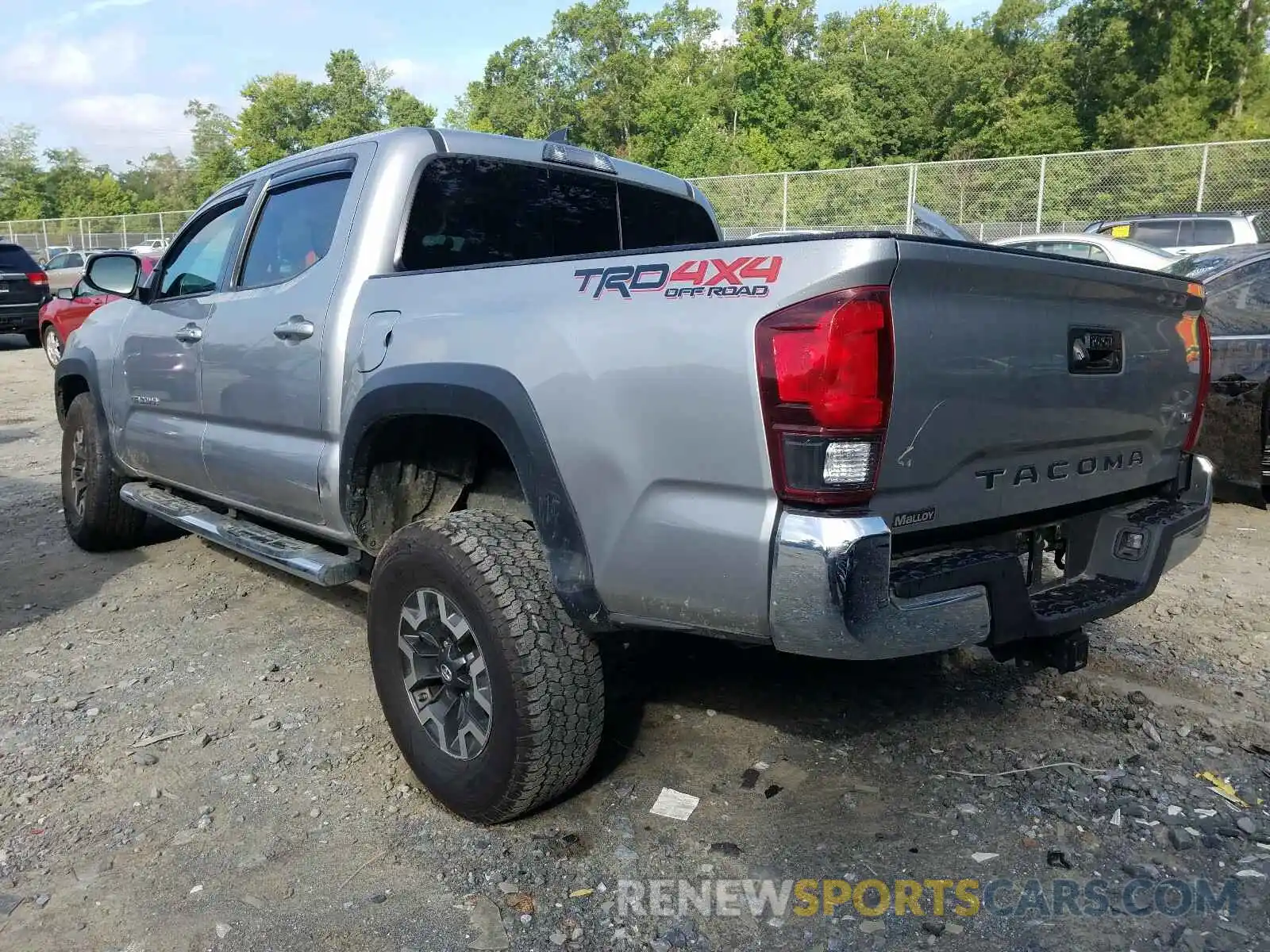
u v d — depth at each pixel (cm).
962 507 246
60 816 292
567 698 264
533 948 234
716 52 6397
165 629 443
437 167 351
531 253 388
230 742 337
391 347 306
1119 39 3859
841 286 213
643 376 238
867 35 6028
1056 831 276
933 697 360
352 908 248
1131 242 1142
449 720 291
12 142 7994
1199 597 460
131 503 500
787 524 219
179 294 459
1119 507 307
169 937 238
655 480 239
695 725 341
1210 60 3709
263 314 372
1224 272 596
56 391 571
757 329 219
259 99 6291
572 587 255
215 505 490
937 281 226
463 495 337
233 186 437
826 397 212
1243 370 579
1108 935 234
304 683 383
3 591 500
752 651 402
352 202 347
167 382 445
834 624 216
